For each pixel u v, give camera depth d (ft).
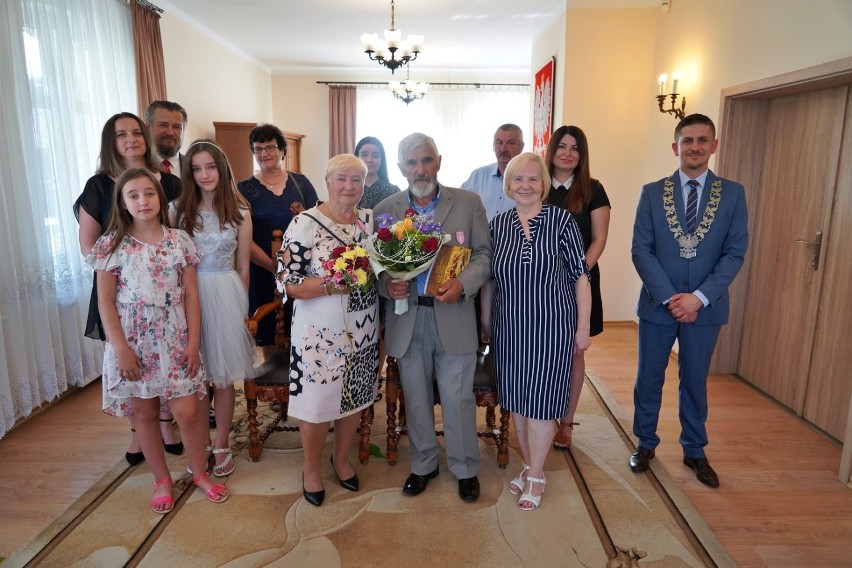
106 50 12.99
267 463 8.44
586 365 13.12
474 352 7.22
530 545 6.61
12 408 9.28
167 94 17.29
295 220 6.81
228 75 22.34
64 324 10.96
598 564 6.31
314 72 27.48
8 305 9.46
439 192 7.17
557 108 16.69
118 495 7.58
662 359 8.14
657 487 7.88
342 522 7.00
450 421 7.34
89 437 9.39
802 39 9.34
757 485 7.97
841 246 9.28
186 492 7.63
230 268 7.70
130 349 6.70
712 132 7.58
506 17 18.02
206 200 7.41
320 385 6.87
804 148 10.25
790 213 10.62
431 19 18.48
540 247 6.77
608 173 15.94
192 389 7.09
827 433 9.57
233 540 6.66
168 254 6.77
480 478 8.09
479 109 27.89
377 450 8.73
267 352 10.71
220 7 17.38
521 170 6.77
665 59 14.65
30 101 10.09
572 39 15.44
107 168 7.72
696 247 7.71
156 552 6.44
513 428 9.78
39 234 10.26
